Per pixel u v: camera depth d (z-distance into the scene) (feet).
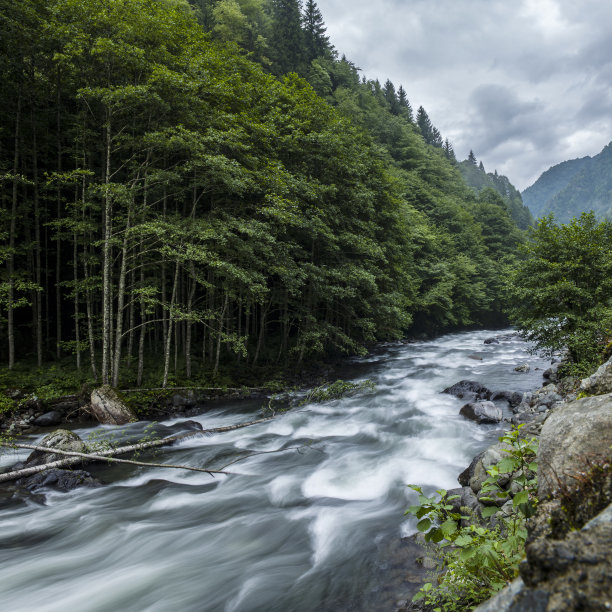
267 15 244.22
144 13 48.29
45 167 65.92
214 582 18.21
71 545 22.02
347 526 22.26
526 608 5.35
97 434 41.78
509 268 53.42
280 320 78.59
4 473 30.27
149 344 69.92
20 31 49.67
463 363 82.84
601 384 15.97
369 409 48.73
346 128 82.94
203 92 56.54
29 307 67.87
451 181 278.87
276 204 58.59
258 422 46.16
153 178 50.37
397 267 96.94
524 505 10.23
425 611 13.42
